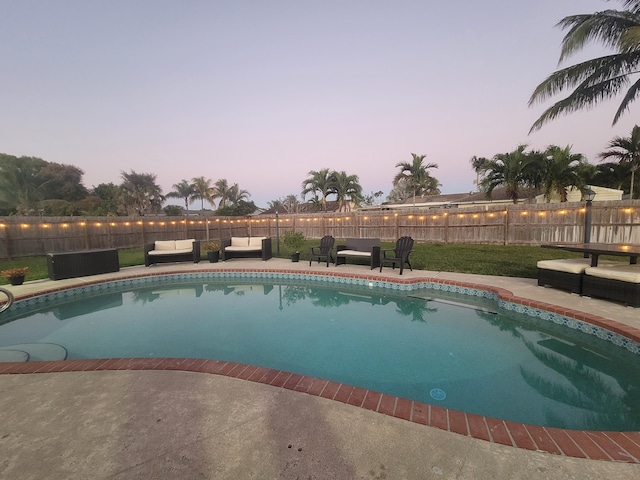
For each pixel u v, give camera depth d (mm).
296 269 7867
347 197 27516
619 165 21094
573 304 4336
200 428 1797
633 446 1621
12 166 28203
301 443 1660
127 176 35219
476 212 13008
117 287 7168
